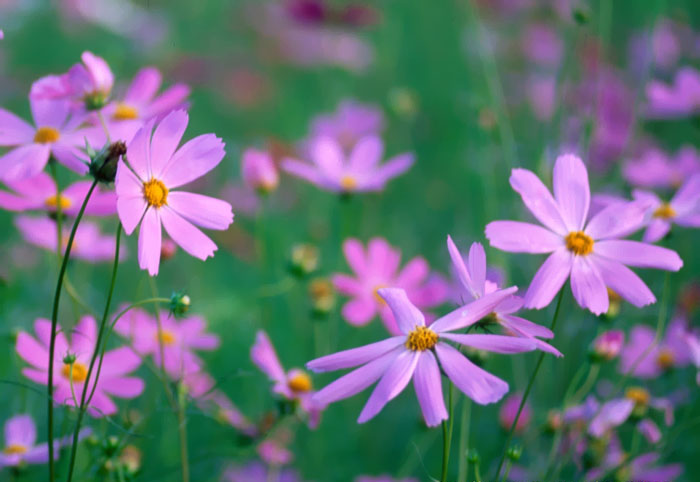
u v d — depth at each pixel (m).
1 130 1.25
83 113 1.27
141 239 1.16
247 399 1.62
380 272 1.44
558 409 1.36
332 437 1.62
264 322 1.62
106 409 1.25
